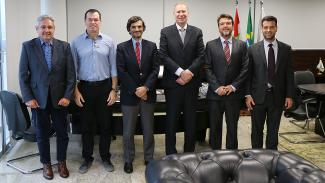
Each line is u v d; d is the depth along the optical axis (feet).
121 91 11.77
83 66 11.53
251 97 11.71
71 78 11.19
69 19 20.76
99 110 11.82
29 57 10.84
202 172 6.59
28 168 12.39
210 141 12.13
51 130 11.73
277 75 11.44
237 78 11.51
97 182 11.25
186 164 6.73
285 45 11.57
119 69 11.61
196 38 11.59
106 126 12.01
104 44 11.65
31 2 16.92
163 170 6.36
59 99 11.02
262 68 11.43
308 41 23.08
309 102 15.35
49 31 10.70
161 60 11.66
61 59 11.00
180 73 11.25
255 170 6.68
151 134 12.17
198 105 12.92
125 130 11.85
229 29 11.50
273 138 11.78
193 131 12.02
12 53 15.14
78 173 11.96
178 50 11.44
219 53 11.55
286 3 22.77
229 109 11.63
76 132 12.78
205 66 11.84
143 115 11.91
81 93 11.70
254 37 22.49
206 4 22.00
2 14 14.26
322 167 12.66
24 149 14.46
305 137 16.40
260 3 22.22
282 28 22.97
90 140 12.14
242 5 22.36
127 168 12.02
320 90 14.65
